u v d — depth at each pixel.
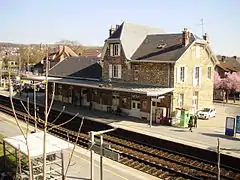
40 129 27.12
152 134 24.03
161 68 29.70
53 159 14.27
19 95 48.22
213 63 34.97
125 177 15.44
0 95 49.81
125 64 32.94
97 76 38.28
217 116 32.97
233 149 20.06
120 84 32.53
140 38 35.34
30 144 13.17
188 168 18.11
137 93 28.83
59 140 14.01
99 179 14.99
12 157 17.06
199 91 32.91
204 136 23.59
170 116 28.80
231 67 58.78
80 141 24.11
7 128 26.64
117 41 33.41
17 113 34.50
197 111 32.00
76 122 31.05
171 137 23.16
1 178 14.17
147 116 30.00
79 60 45.34
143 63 31.19
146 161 19.12
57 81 37.38
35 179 12.56
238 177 16.75
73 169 16.25
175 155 20.66
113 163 17.47
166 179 16.61
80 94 38.75
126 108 32.19
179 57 28.39
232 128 23.69
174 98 28.97
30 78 39.97
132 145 23.06
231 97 49.44
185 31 29.81
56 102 41.38
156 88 28.88
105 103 34.75
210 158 19.73
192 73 31.47
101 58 35.97
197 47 31.83
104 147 13.62
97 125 28.88
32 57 66.94
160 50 31.41
